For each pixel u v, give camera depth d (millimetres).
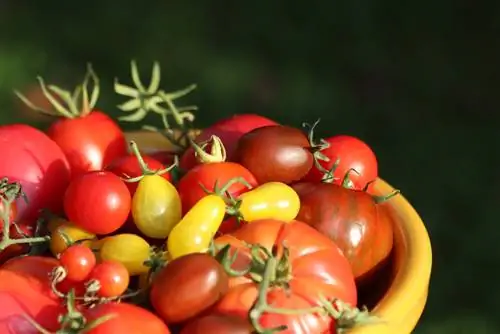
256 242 776
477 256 1438
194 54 1881
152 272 758
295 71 1854
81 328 712
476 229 1483
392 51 1923
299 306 749
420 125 1732
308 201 818
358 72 1863
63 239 788
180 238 761
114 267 740
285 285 747
